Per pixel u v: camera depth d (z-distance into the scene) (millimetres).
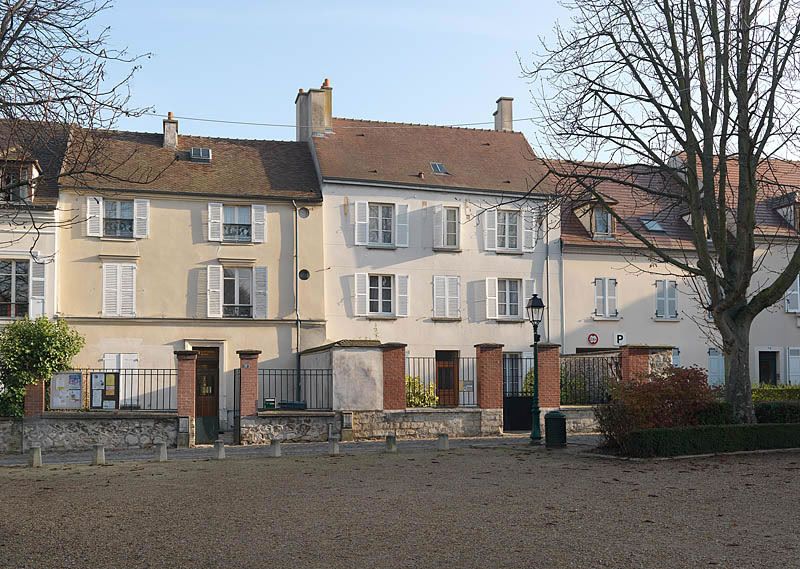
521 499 12797
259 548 9797
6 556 9625
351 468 17125
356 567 8859
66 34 12391
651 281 35781
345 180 32719
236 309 31500
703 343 36062
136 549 9867
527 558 9062
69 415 23453
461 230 34062
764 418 20625
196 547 9906
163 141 33312
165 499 13391
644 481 14547
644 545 9602
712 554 9172
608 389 19953
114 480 15984
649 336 35500
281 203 32156
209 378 31000
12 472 18141
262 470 17125
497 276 34250
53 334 24391
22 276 28969
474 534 10297
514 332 34250
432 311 33500
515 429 27719
